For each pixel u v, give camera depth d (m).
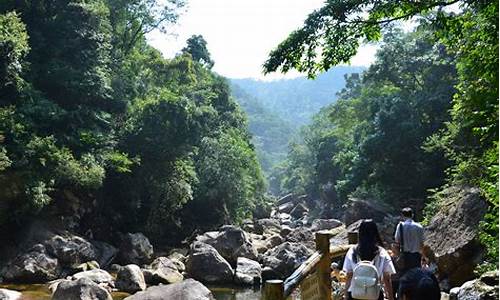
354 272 4.62
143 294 9.50
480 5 6.91
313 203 54.69
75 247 18.38
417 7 6.95
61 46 23.31
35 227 18.75
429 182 25.69
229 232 20.64
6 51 19.11
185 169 27.14
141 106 26.05
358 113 38.62
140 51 39.81
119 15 33.91
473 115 8.88
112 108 25.53
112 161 22.69
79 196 22.03
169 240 27.30
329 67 7.35
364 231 4.86
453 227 12.82
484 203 12.42
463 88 9.90
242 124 45.06
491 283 8.26
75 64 23.52
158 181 25.61
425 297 3.01
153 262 19.91
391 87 33.06
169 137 25.20
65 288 11.62
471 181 14.18
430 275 3.13
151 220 25.69
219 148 32.25
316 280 5.70
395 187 27.17
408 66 29.44
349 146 36.41
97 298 11.62
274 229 33.34
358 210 25.77
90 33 23.78
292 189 66.81
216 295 15.29
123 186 24.81
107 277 15.68
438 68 27.14
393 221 22.38
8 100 20.44
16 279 16.30
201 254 17.78
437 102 25.52
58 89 22.98
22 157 18.73
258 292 15.89
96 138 22.09
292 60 7.33
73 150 21.44
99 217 23.53
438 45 27.11
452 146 18.02
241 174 33.09
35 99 21.14
